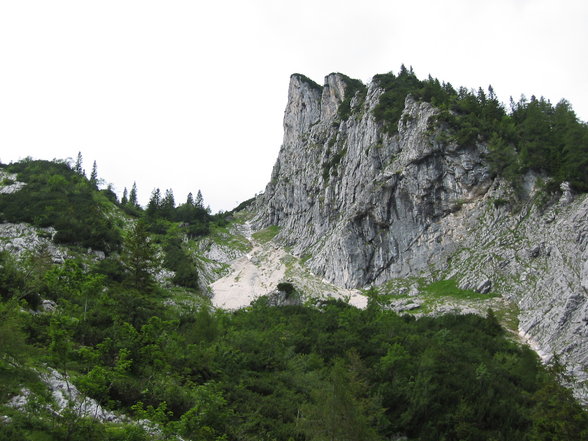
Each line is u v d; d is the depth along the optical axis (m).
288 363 57.44
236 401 44.72
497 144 105.06
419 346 62.91
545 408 42.34
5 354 31.25
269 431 41.41
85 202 113.19
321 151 160.38
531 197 96.19
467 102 120.56
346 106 166.88
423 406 48.62
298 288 106.69
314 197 148.38
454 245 99.81
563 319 68.00
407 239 105.69
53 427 27.20
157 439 30.89
